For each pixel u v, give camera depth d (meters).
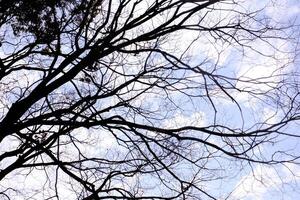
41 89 7.87
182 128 8.16
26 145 8.09
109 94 8.41
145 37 8.56
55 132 8.18
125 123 8.20
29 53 8.74
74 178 8.09
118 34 8.45
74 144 8.67
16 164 7.84
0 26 8.94
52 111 8.23
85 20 8.40
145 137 8.26
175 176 8.22
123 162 8.70
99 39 8.41
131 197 8.08
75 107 8.31
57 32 8.62
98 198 7.97
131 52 8.62
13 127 7.65
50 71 8.09
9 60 8.83
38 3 9.06
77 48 8.23
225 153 8.00
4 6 8.66
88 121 8.19
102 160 8.60
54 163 8.09
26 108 7.75
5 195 8.68
